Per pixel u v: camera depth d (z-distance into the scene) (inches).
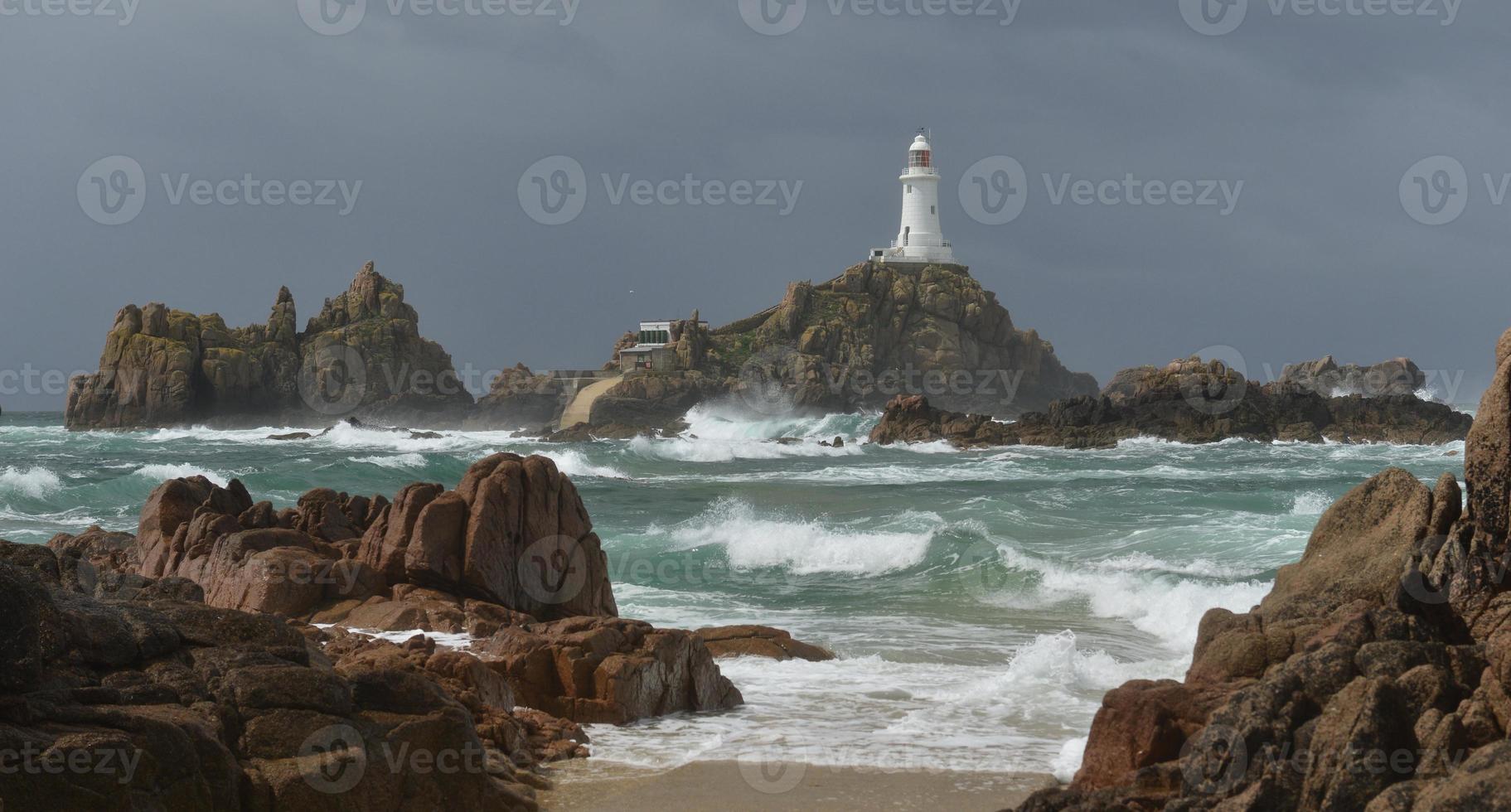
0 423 6156.5
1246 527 1248.8
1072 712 579.2
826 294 5654.5
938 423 3614.7
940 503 1672.0
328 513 831.7
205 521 792.3
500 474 740.7
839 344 5492.1
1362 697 347.6
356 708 397.1
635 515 1557.6
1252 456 2987.2
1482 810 281.1
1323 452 3105.3
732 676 658.2
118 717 335.6
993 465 2773.1
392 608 687.1
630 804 436.1
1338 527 482.9
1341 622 402.3
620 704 549.6
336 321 5073.8
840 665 689.6
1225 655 418.9
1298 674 368.8
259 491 1729.8
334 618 690.2
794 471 2605.8
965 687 632.4
